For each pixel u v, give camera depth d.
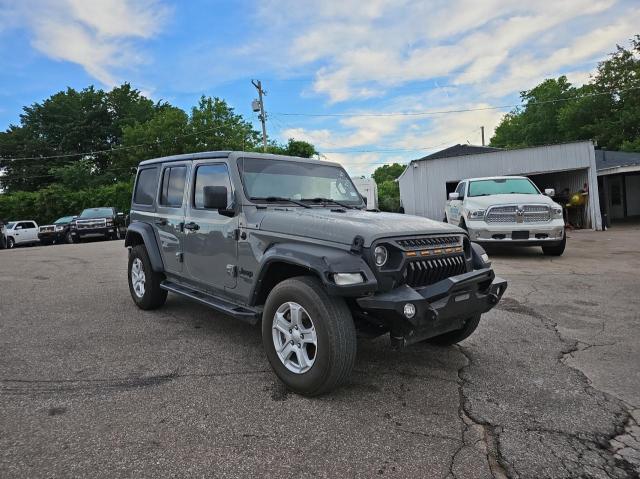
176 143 38.00
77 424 2.76
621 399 3.14
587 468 2.34
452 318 3.33
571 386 3.35
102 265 10.05
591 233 15.84
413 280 3.20
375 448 2.50
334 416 2.87
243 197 3.91
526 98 48.94
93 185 40.38
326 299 3.00
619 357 3.95
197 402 3.06
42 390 3.25
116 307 5.82
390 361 3.86
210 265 4.29
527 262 9.24
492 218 9.34
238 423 2.77
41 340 4.43
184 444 2.53
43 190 32.03
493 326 4.89
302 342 3.14
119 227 21.59
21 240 23.16
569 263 9.00
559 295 6.28
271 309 3.31
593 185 17.42
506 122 55.38
